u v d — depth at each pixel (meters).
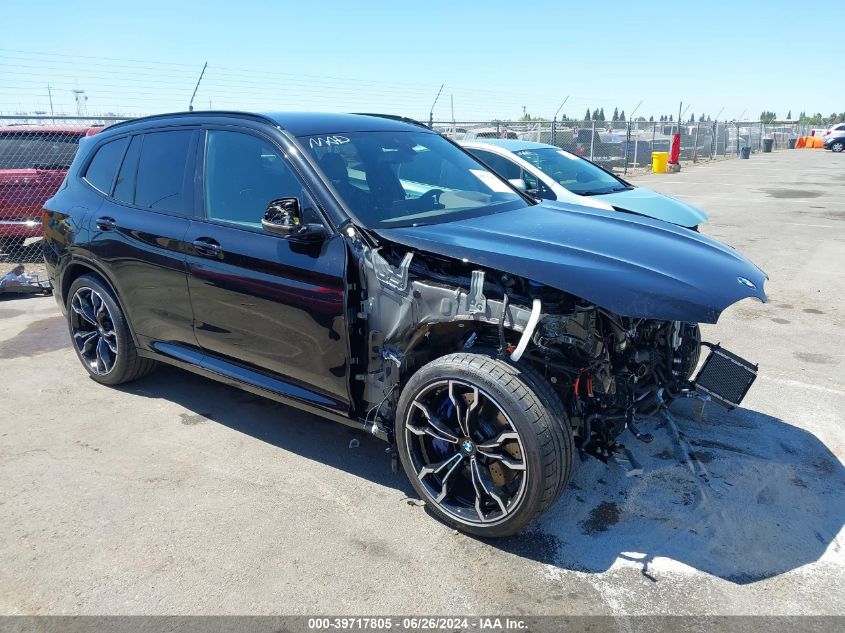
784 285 7.76
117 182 4.52
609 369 3.09
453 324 3.12
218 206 3.85
